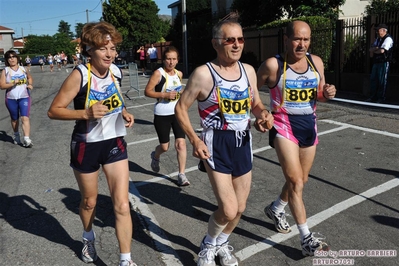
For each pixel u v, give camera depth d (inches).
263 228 159.3
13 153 297.4
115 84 126.1
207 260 130.5
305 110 136.0
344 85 478.3
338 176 207.0
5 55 303.1
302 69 135.2
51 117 120.0
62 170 249.3
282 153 134.9
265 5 693.9
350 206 172.6
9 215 183.6
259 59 633.6
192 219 171.5
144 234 159.8
